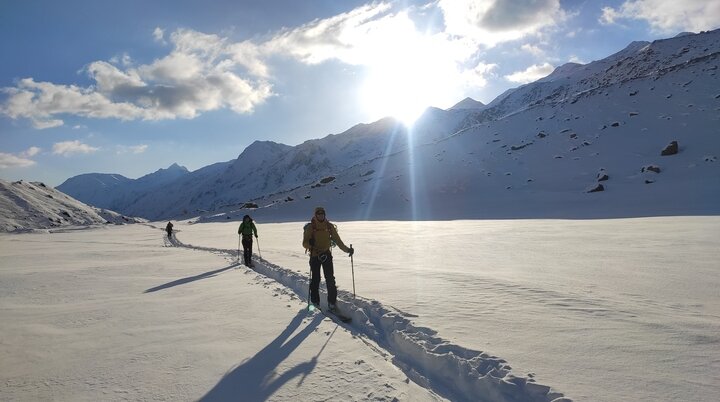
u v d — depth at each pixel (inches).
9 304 352.8
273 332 251.4
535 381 164.6
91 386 183.3
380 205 2783.0
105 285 438.6
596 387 157.9
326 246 310.5
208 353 218.8
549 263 463.5
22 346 239.8
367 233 1086.4
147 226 2837.1
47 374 198.2
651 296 293.0
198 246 966.4
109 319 295.3
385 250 676.1
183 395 172.1
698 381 159.5
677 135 2463.1
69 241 1358.3
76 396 174.1
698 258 439.8
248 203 4055.1
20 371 202.8
